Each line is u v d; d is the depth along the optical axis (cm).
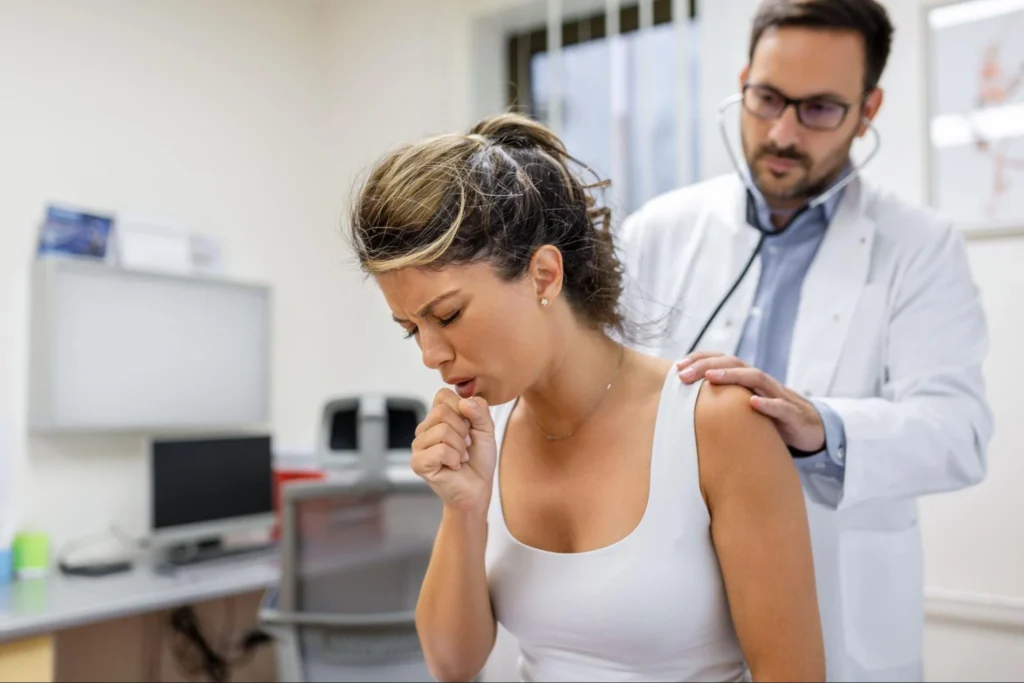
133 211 244
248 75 274
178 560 246
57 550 237
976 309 127
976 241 147
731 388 90
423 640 101
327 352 306
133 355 245
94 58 231
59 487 238
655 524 88
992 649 116
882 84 165
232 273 273
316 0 296
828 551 123
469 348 81
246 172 274
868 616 121
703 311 144
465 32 299
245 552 260
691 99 248
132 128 241
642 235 154
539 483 97
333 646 196
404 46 301
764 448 86
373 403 203
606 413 95
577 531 93
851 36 123
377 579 198
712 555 89
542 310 85
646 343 104
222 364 269
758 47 130
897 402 121
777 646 82
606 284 95
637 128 264
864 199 138
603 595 88
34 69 217
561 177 91
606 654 90
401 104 300
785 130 127
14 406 226
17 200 220
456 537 95
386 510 200
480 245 79
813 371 133
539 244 84
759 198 143
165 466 251
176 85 253
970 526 121
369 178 84
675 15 250
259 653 295
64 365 229
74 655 246
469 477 92
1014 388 127
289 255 291
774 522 84
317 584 197
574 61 282
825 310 134
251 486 274
